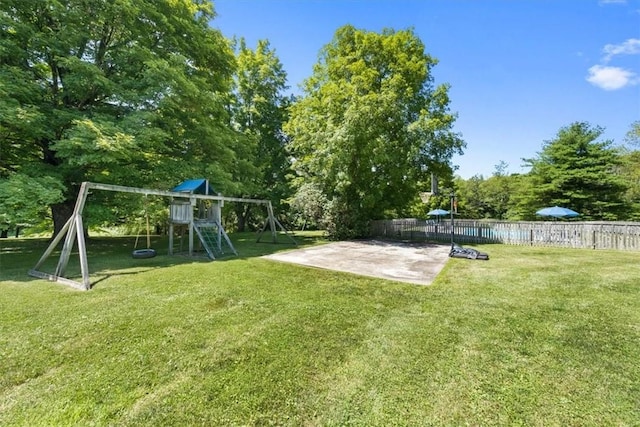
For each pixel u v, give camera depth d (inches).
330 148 466.0
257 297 172.4
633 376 94.1
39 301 158.2
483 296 179.2
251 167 532.7
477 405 80.1
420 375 94.2
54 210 363.3
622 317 144.3
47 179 275.4
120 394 83.1
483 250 383.2
